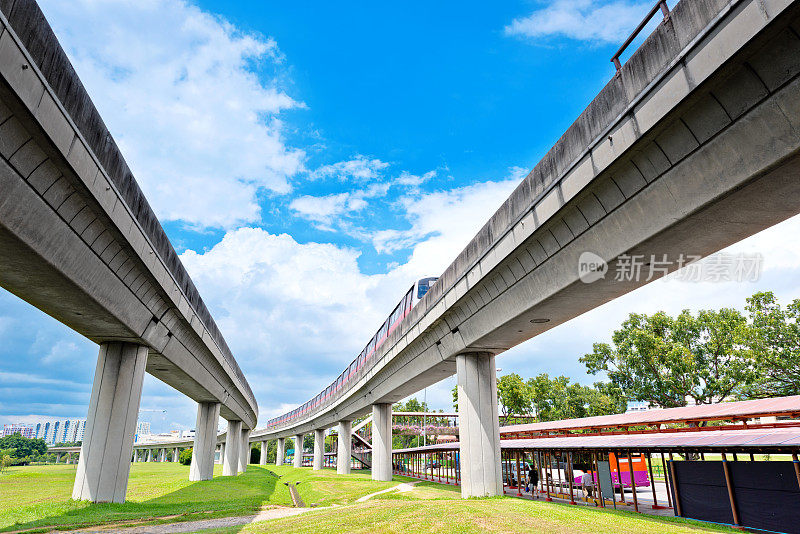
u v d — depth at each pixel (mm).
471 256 20516
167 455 152625
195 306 25625
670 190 11180
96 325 19125
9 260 12961
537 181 15344
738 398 40344
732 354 40625
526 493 28797
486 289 20219
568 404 64250
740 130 9391
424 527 15102
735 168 9648
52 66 10789
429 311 25406
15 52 9242
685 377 43406
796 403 18469
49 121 10594
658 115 10281
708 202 10320
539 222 15164
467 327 22984
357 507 21172
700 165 10328
